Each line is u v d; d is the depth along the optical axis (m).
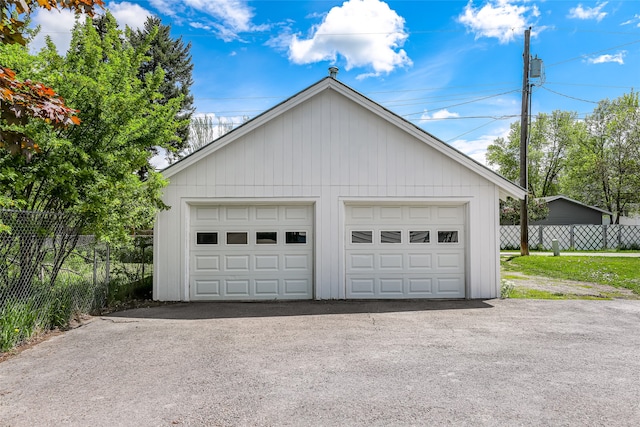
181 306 8.52
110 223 7.06
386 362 4.81
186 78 32.34
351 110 9.47
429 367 4.63
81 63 6.56
